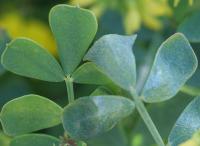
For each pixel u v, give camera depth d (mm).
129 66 128
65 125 122
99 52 129
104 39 129
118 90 142
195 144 128
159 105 182
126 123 190
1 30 187
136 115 189
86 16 127
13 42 125
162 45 129
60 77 132
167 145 128
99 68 128
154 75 129
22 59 128
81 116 122
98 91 141
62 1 264
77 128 122
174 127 129
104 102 123
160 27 215
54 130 201
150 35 219
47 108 127
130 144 189
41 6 271
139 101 127
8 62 127
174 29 213
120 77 127
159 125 180
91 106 122
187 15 197
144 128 189
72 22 128
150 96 128
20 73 130
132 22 217
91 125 123
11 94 229
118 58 128
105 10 225
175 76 128
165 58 129
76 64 132
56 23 127
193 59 128
